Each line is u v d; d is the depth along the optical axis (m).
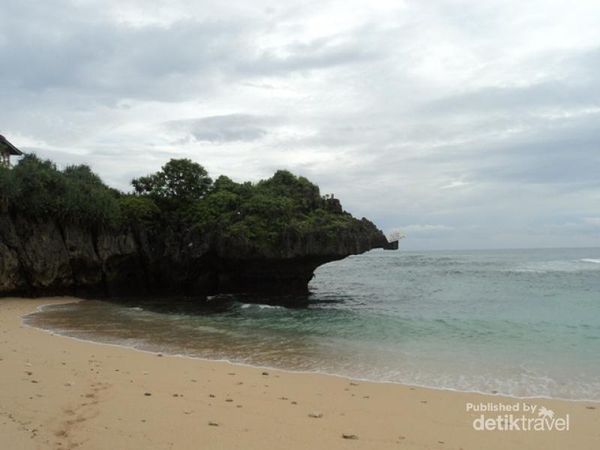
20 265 35.78
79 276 40.47
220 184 49.66
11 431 8.45
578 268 79.44
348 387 13.36
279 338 21.66
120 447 8.11
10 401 10.30
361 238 42.78
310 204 45.41
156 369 14.83
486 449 9.06
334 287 53.66
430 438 9.52
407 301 38.19
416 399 12.28
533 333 22.67
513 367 15.96
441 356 17.75
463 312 30.67
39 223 37.50
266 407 11.11
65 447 7.94
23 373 13.12
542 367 15.96
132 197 47.53
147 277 46.34
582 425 10.50
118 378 13.26
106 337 21.20
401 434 9.68
